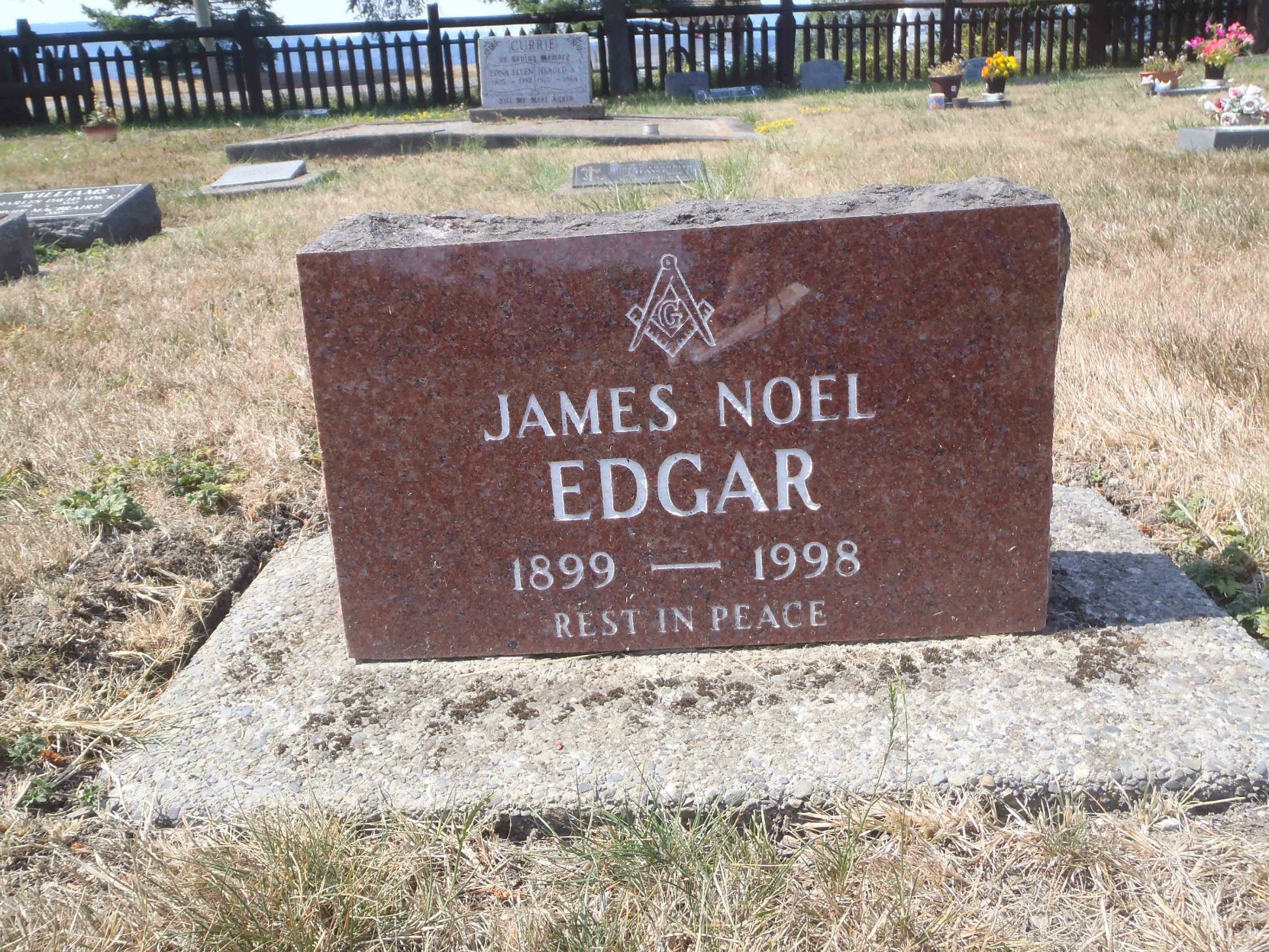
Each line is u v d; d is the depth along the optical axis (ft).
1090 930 7.23
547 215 9.66
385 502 9.66
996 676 9.28
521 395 9.39
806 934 7.20
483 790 8.30
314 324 9.28
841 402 9.37
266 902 7.34
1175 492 12.89
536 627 9.96
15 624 10.68
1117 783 8.06
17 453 14.96
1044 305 9.12
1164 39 78.59
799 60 95.50
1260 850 7.65
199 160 47.70
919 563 9.75
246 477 14.24
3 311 22.52
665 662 9.85
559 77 58.59
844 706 9.01
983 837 7.88
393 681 9.75
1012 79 68.69
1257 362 15.65
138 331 20.66
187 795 8.46
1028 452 9.48
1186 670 9.20
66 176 44.34
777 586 9.83
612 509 9.67
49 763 9.13
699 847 7.70
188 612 11.40
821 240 9.00
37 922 7.45
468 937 7.38
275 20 101.19
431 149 46.91
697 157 36.37
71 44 69.62
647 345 9.25
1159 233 22.99
